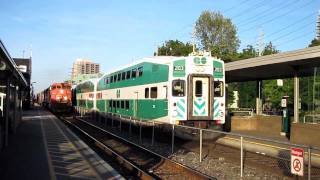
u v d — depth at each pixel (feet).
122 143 76.95
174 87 70.59
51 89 189.78
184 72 71.15
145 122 77.51
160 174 47.44
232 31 281.95
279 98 189.78
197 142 56.34
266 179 42.42
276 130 93.76
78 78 245.04
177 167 49.06
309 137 74.23
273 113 147.84
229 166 49.98
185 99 70.85
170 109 70.23
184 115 70.59
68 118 167.84
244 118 102.63
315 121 80.12
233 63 84.17
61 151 60.23
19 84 102.58
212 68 72.64
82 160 52.26
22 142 71.26
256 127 101.76
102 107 125.39
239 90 223.92
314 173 35.27
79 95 175.32
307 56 66.54
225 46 277.44
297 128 77.20
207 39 280.92
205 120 71.56
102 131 98.22
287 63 74.43
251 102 214.48
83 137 88.63
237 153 49.57
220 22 280.72
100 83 130.82
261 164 44.73
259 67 80.38
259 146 53.31
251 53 261.65
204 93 72.02
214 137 54.19
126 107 96.43
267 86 192.34
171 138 64.03
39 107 278.87
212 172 47.26
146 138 76.95
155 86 77.30
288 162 39.29
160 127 69.05
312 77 82.69
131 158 60.08
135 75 89.86
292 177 38.27
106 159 58.29
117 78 106.32
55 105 186.91
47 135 83.41
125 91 97.55
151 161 57.06
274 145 51.75
